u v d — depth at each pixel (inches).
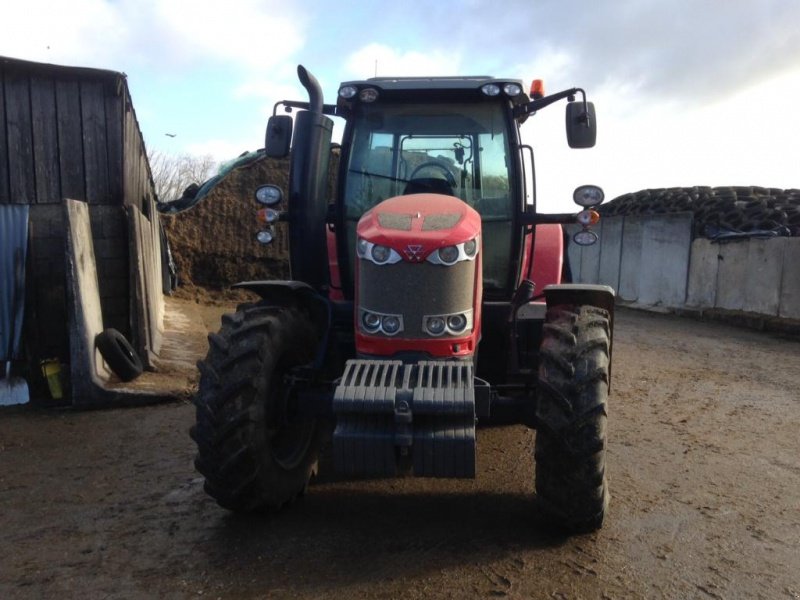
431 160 181.2
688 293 541.0
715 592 123.6
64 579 127.3
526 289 170.1
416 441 126.2
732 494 169.8
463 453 125.3
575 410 130.4
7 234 265.6
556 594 121.6
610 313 155.0
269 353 142.9
